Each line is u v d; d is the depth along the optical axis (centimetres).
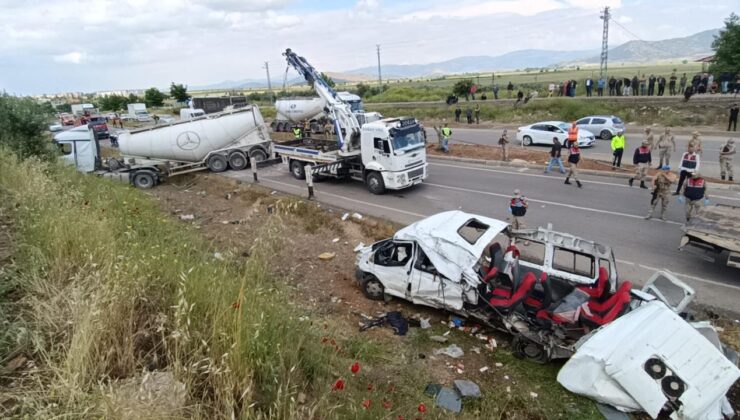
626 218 1228
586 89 3581
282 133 3631
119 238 665
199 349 383
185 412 341
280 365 405
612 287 703
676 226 1152
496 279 746
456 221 816
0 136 1527
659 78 3109
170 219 1211
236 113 2216
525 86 5291
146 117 6041
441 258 752
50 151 1661
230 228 1259
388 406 432
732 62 3122
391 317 775
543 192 1533
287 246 1102
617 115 2941
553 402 553
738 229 849
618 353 526
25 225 682
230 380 359
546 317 678
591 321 635
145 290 474
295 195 1645
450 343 705
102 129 3928
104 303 427
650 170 1741
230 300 478
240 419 340
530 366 644
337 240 1161
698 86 3044
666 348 515
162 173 2100
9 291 491
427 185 1738
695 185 1060
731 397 563
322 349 513
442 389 568
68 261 552
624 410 530
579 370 554
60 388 324
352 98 3397
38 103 1714
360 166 1736
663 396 493
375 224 1242
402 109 4381
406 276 795
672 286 682
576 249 746
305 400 418
